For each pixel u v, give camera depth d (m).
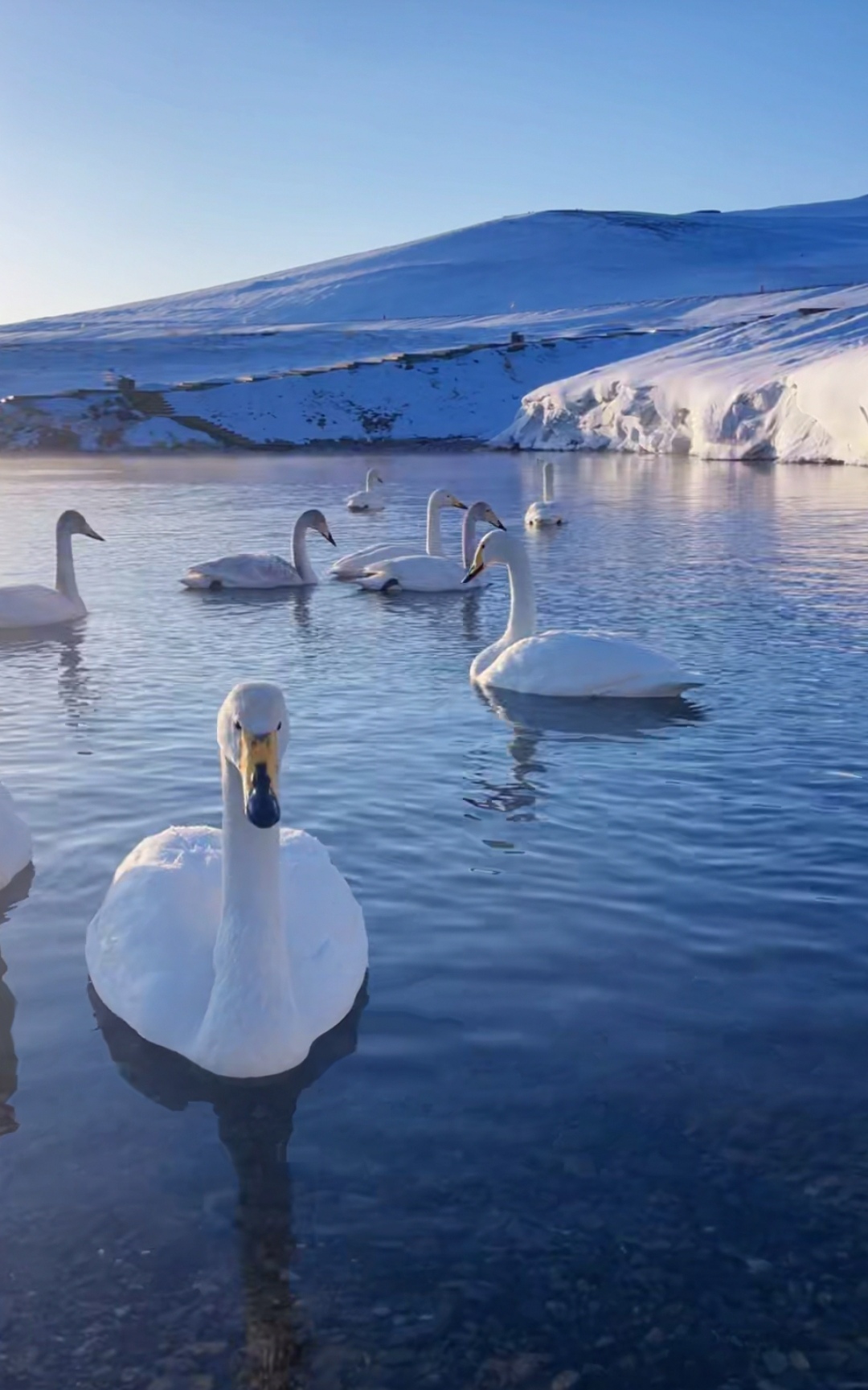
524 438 73.19
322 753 10.17
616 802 8.82
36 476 51.22
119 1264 4.31
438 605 18.20
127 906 6.05
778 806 8.68
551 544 25.12
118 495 40.38
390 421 83.00
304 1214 4.54
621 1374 3.86
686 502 34.41
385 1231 4.45
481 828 8.35
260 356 110.50
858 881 7.36
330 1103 5.21
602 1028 5.76
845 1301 4.11
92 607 18.25
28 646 15.16
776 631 15.29
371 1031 5.76
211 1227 4.48
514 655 12.43
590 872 7.56
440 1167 4.78
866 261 166.62
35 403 80.12
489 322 134.50
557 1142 4.91
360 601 18.69
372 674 13.29
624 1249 4.35
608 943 6.63
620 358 93.12
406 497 39.44
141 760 10.02
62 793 9.17
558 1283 4.20
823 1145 4.87
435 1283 4.21
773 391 54.00
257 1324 4.05
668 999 6.03
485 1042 5.65
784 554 22.77
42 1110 5.19
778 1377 3.83
